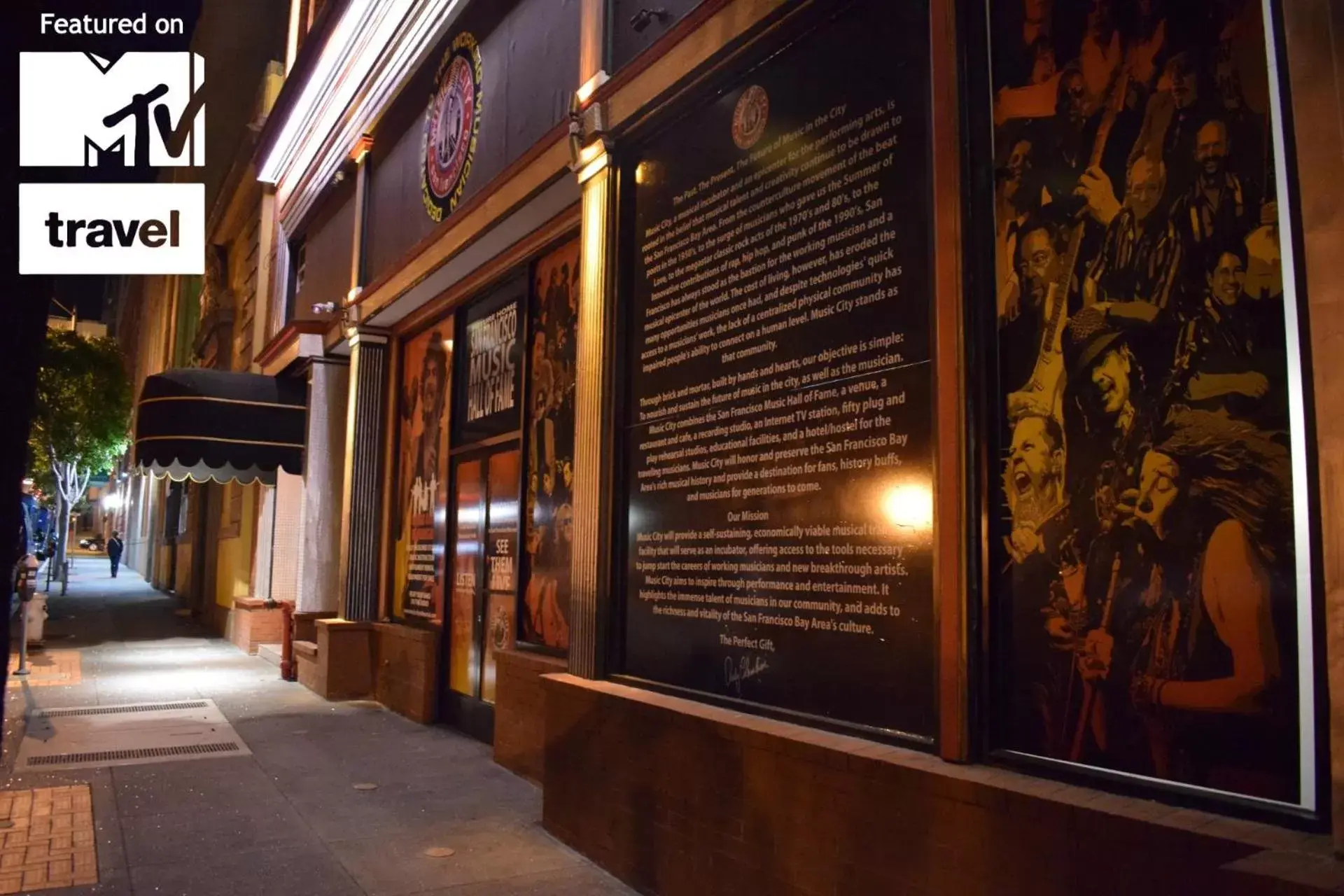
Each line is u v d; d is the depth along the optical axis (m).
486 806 6.17
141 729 8.59
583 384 5.84
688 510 4.95
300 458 12.58
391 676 9.87
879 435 3.84
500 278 8.41
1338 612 2.29
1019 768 3.14
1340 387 2.34
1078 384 3.11
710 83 5.03
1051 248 3.24
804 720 4.03
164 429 11.95
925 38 3.82
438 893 4.64
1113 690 2.93
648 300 5.48
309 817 5.89
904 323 3.78
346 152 11.29
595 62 6.08
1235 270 2.71
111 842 5.35
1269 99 2.66
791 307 4.38
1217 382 2.73
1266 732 2.54
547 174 6.58
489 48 8.09
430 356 10.03
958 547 3.34
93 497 83.31
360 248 10.81
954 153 3.50
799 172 4.41
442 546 9.32
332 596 11.93
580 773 5.30
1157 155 2.94
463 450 8.96
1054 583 3.13
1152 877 2.54
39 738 8.08
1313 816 2.40
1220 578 2.68
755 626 4.41
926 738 3.50
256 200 17.36
